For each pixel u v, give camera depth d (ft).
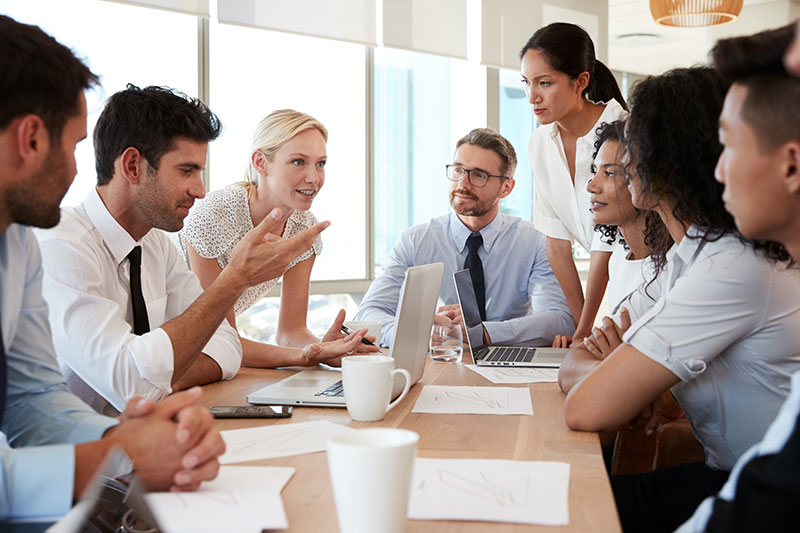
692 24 14.34
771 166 3.10
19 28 3.58
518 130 20.15
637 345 4.53
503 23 18.25
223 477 3.42
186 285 6.75
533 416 4.79
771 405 4.58
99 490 2.78
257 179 8.63
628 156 5.03
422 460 3.69
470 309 7.45
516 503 3.10
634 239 6.72
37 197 3.68
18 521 3.10
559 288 9.71
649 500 4.87
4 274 3.92
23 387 4.18
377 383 4.59
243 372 6.43
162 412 3.29
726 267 4.45
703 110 4.60
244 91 15.48
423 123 18.54
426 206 18.86
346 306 17.66
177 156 5.78
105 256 5.86
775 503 2.49
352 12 15.74
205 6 13.62
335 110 17.02
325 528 2.89
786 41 3.03
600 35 20.30
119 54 13.71
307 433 4.25
